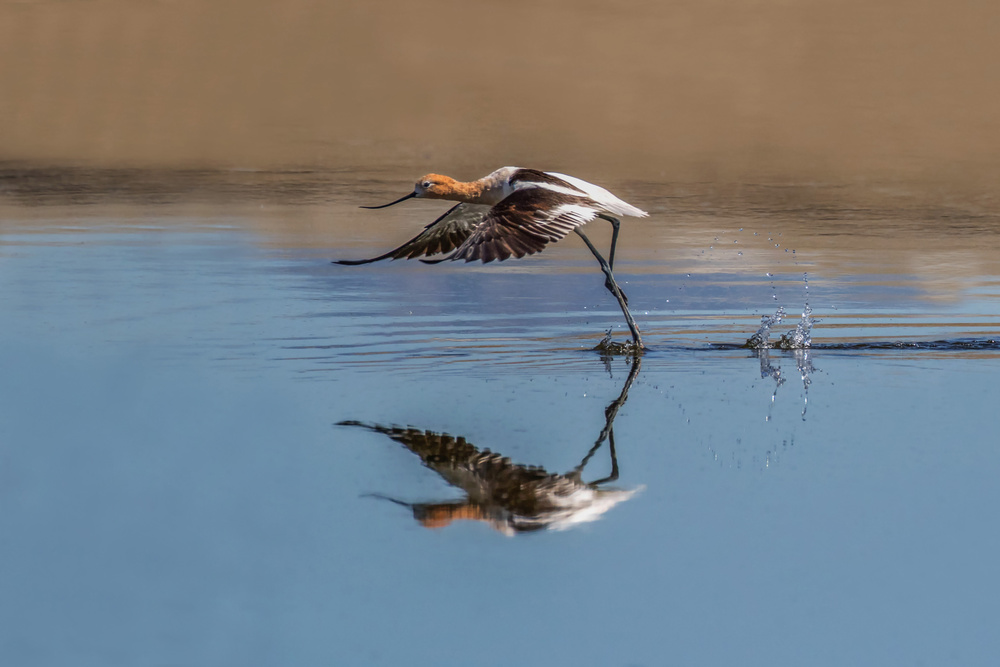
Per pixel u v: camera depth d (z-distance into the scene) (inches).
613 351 392.2
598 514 253.9
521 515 253.4
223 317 434.6
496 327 427.5
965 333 420.2
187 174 850.1
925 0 1498.5
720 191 799.7
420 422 312.8
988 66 1255.5
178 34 1323.8
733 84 1206.3
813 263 561.9
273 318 436.5
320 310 451.2
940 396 339.0
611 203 324.2
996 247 608.7
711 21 1430.9
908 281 518.0
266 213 706.2
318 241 616.1
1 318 429.1
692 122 1069.8
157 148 946.7
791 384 353.1
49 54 1236.5
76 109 1068.5
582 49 1325.0
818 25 1411.2
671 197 775.1
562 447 295.1
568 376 361.4
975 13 1441.9
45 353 378.6
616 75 1235.2
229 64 1239.5
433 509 254.8
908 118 1082.1
